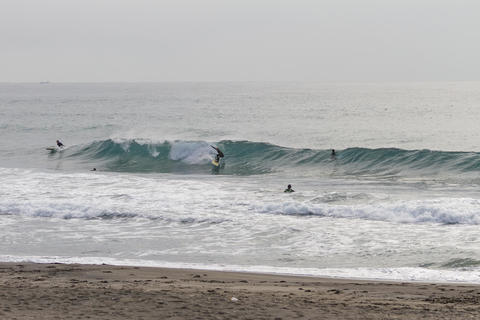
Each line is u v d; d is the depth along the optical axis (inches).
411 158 2640.3
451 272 1047.0
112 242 1307.8
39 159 3078.2
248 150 3002.0
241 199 1787.6
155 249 1246.3
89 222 1513.3
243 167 2763.3
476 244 1250.0
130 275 973.8
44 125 4832.7
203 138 3836.1
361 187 2092.8
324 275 1021.8
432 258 1155.3
